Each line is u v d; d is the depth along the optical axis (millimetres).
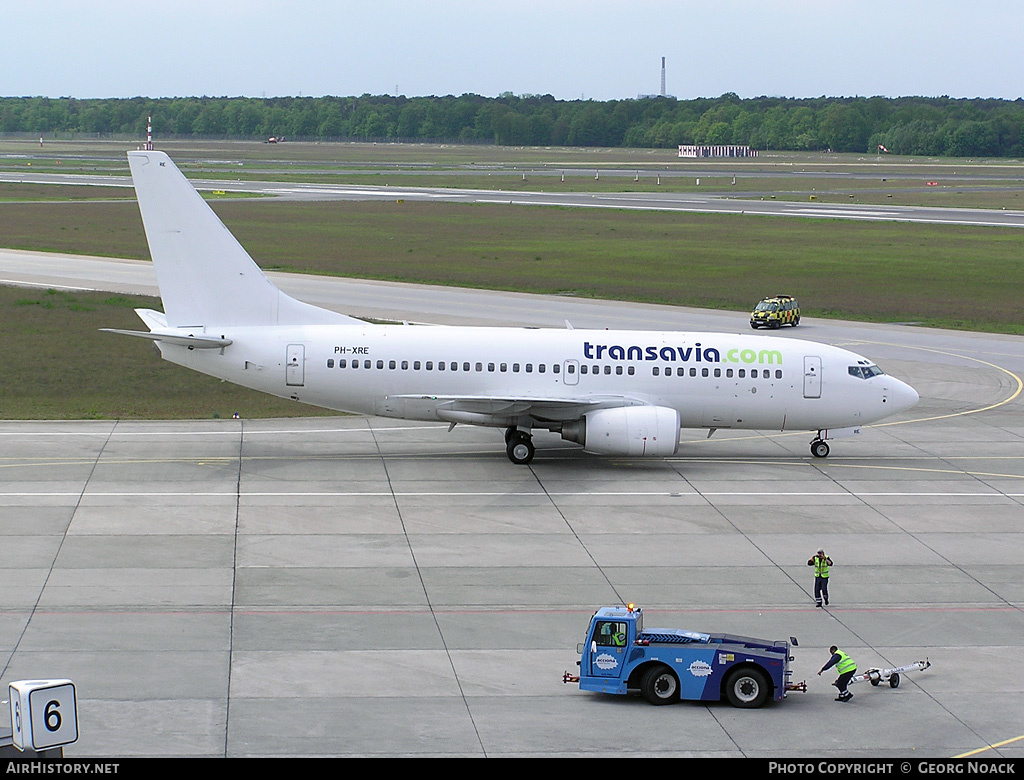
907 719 40562
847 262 187875
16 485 67562
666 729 39219
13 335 117875
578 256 191250
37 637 45938
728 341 77938
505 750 37031
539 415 75062
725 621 49781
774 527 63719
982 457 81000
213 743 37062
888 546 60812
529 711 40438
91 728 37906
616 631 41438
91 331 121625
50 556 55750
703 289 158750
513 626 48594
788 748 37875
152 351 113188
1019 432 88625
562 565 56500
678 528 63062
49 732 32000
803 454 81562
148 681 42062
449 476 72812
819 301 150125
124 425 84562
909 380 105938
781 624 49719
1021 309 146375
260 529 61000
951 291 160125
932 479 74875
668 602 51875
